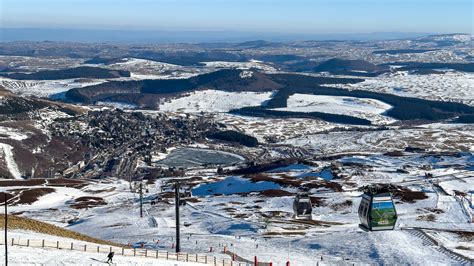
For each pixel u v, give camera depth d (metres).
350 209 156.25
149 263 69.44
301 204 141.50
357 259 93.38
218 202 178.00
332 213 152.75
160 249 100.25
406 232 111.25
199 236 119.25
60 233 91.69
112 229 142.00
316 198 170.50
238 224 135.38
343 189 188.75
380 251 96.56
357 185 195.62
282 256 95.06
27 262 61.25
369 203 85.50
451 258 91.25
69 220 169.25
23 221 94.81
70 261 63.88
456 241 105.31
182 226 140.88
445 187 184.50
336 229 125.12
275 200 173.12
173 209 172.25
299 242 108.62
